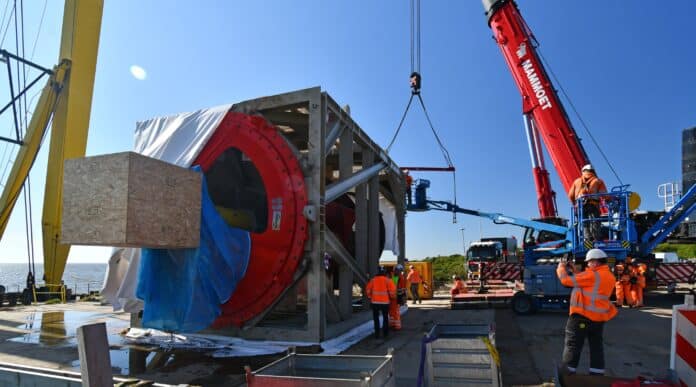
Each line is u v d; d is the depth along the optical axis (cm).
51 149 2388
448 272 4606
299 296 1455
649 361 798
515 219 2238
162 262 879
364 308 1293
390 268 1686
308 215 921
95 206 683
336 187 1051
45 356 836
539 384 662
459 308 1700
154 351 872
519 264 2172
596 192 1705
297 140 1386
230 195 1184
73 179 703
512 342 984
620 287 1653
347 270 1141
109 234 669
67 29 2409
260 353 854
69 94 2372
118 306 1018
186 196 798
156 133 1104
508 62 2058
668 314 1441
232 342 927
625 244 1662
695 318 486
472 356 524
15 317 1390
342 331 1030
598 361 621
